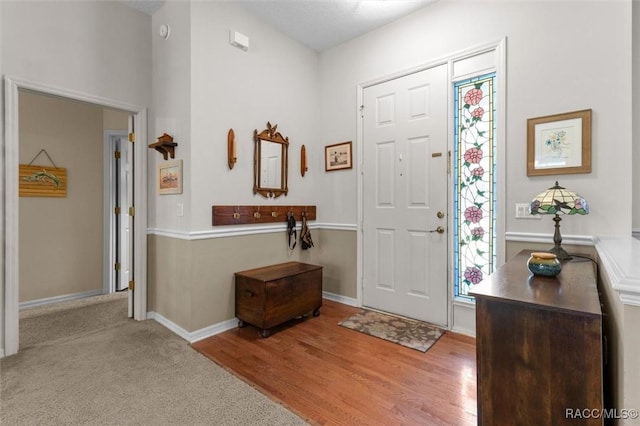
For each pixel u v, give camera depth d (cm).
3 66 216
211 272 265
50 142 346
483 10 252
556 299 115
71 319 296
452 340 253
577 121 212
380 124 318
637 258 119
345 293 347
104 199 383
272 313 260
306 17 302
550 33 223
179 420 158
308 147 360
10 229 220
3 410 163
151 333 265
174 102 267
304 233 346
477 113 261
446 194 275
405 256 302
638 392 90
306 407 170
